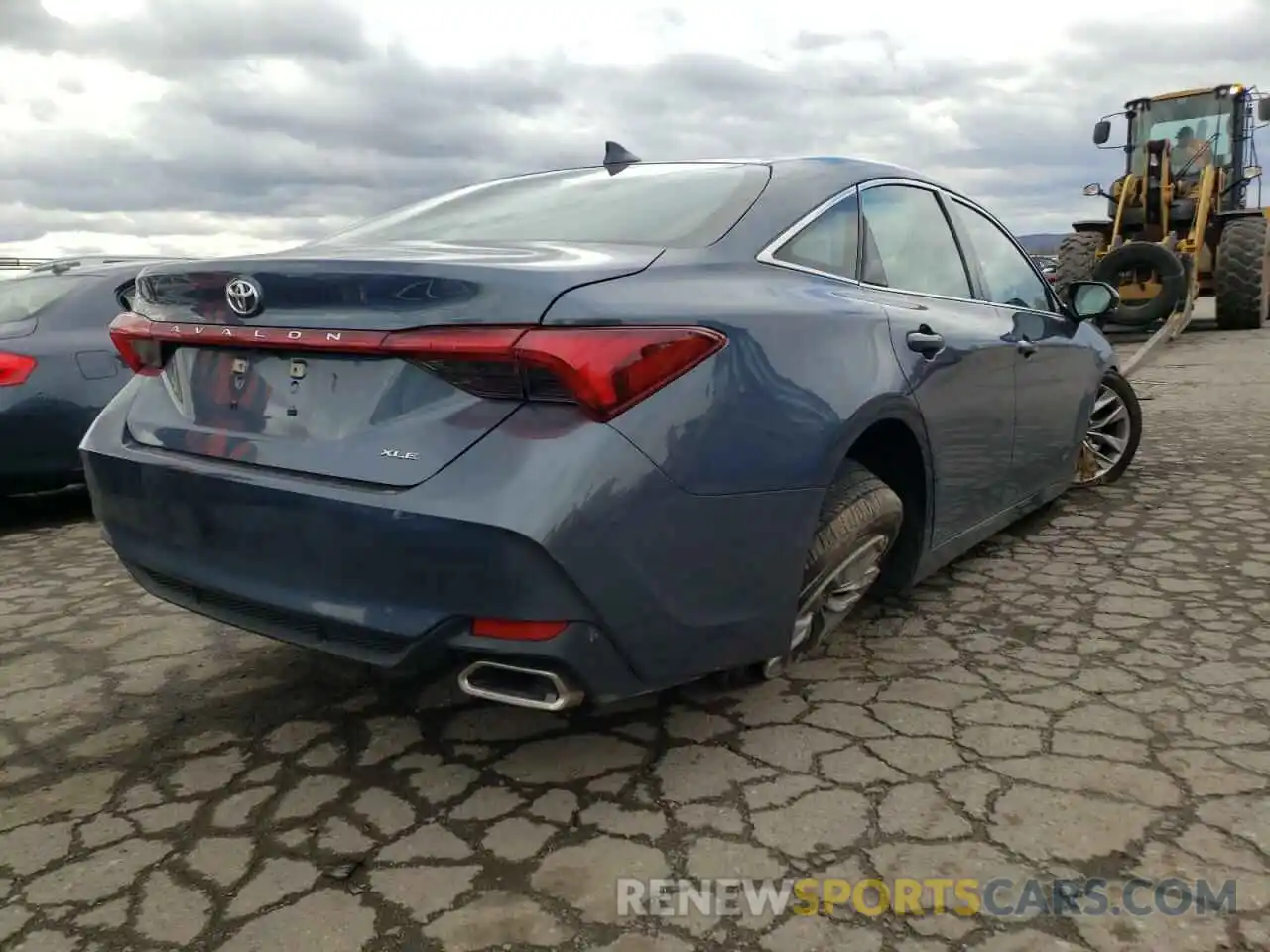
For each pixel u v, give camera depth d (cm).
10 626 365
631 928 193
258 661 323
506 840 222
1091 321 496
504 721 278
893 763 249
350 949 189
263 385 239
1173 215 1345
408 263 215
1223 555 411
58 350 503
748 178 293
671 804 234
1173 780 238
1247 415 750
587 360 202
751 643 239
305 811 236
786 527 237
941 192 367
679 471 213
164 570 253
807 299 259
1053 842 216
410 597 210
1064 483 454
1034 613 349
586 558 201
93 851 221
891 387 271
